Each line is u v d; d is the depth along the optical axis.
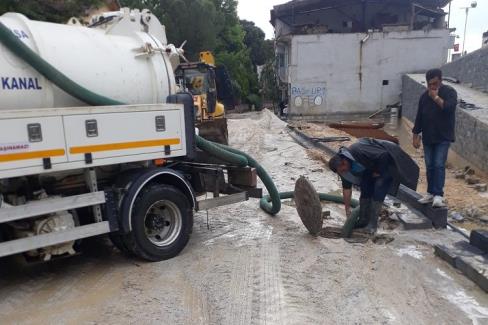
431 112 6.50
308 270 5.06
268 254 5.60
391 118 26.30
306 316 4.06
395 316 4.07
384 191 6.08
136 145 5.14
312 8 33.50
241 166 6.77
